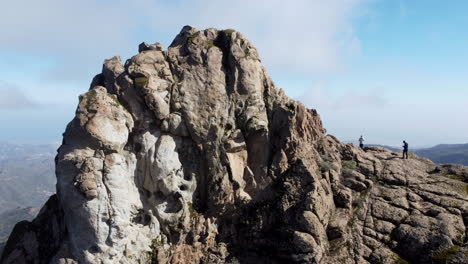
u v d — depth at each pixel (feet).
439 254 97.45
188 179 107.65
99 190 91.09
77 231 90.99
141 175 101.76
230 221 110.73
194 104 107.96
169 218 101.71
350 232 107.65
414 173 127.75
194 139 107.65
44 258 98.94
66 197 91.61
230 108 111.86
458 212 107.24
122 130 96.78
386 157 140.46
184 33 121.80
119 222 92.07
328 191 113.09
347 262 100.27
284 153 115.14
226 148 109.60
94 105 94.68
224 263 104.12
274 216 108.06
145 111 103.19
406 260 100.17
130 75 103.86
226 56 115.03
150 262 98.37
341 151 134.72
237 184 110.52
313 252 99.30
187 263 102.37
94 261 89.92
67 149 93.86
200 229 105.40
